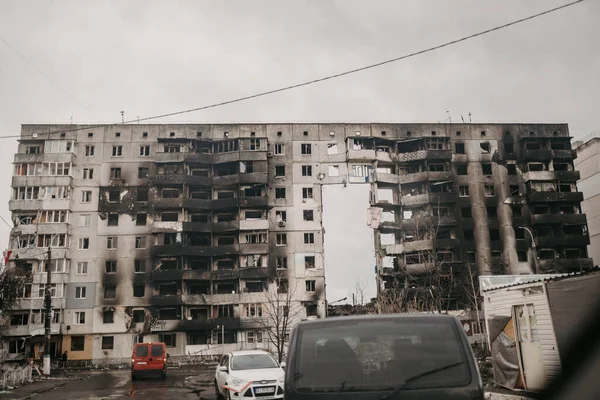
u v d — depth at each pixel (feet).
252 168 216.33
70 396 68.28
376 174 217.77
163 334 199.82
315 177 218.38
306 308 204.33
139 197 213.25
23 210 203.51
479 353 88.53
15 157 208.54
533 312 45.88
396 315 15.37
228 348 199.00
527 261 213.46
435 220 207.62
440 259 204.64
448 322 15.11
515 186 222.28
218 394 57.67
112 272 204.23
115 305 200.95
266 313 200.54
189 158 214.07
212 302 201.36
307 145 221.87
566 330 42.01
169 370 148.97
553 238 212.84
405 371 14.28
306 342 14.99
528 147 228.02
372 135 224.33
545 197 217.15
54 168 208.74
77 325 197.98
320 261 209.05
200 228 208.03
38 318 192.34
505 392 47.03
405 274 201.16
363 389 14.03
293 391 14.25
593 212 245.86
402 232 215.72
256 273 203.41
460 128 227.20
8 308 162.09
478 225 215.51
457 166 222.69
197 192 217.77
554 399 42.24
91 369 176.96
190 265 209.97
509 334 49.39
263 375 50.39
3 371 93.91
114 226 208.23
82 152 214.48
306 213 214.07
